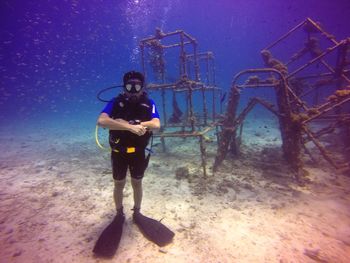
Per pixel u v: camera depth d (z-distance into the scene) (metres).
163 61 8.60
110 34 53.47
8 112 31.77
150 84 6.94
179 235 3.59
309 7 53.31
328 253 3.16
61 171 6.59
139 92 3.12
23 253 3.21
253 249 3.26
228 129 6.40
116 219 3.75
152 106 3.30
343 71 7.44
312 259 3.06
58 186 5.52
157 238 3.43
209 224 3.88
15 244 3.40
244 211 4.30
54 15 36.12
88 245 3.38
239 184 5.53
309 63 6.08
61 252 3.23
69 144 10.14
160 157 7.74
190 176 5.95
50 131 13.91
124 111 3.20
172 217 4.13
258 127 12.88
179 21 72.06
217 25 81.94
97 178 5.98
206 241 3.44
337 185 5.43
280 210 4.32
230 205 4.52
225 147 6.47
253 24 82.69
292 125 5.71
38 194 5.10
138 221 3.76
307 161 7.03
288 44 115.25
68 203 4.67
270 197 4.86
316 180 5.73
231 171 6.38
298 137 5.80
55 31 44.06
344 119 6.12
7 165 7.29
